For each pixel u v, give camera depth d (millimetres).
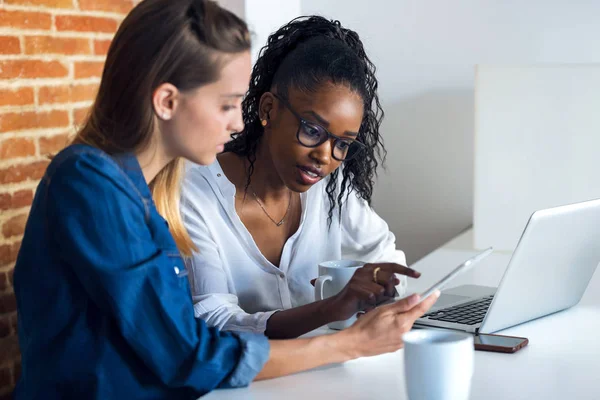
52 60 2508
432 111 3051
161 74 1183
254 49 2861
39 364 1193
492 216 2465
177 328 1167
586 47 2818
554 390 1158
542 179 2406
